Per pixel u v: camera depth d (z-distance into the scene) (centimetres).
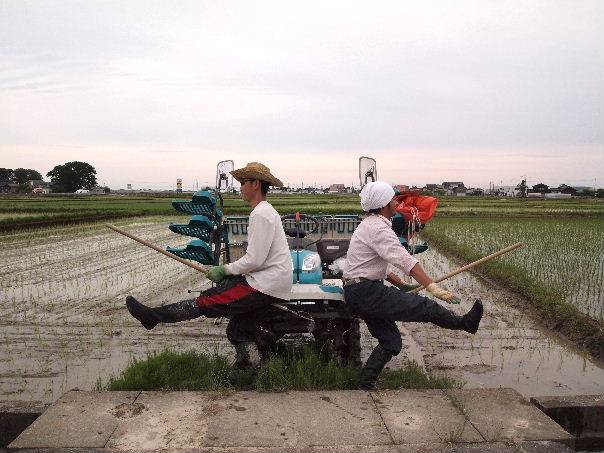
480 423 362
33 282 990
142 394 407
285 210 3219
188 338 629
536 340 644
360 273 433
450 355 584
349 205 4047
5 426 389
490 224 2317
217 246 624
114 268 1162
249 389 448
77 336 635
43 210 3108
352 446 331
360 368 491
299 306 487
